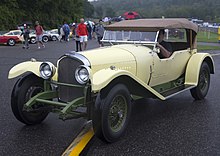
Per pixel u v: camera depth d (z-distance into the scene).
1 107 6.75
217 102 7.31
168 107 6.90
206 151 4.58
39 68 5.45
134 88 5.37
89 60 5.02
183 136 5.16
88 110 5.04
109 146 4.79
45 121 5.93
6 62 13.98
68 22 54.56
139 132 5.36
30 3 47.72
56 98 5.57
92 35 29.47
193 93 7.38
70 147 4.73
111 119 4.89
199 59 7.29
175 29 6.85
